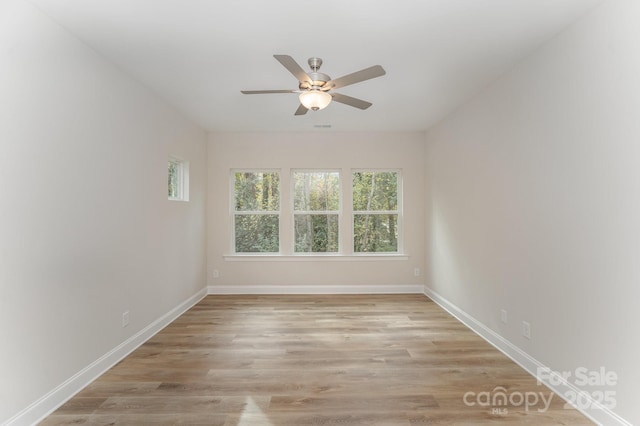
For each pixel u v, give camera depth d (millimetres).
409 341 3379
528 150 2746
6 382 1897
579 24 2211
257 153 5398
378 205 5520
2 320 1877
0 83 1860
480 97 3553
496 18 2217
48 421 2082
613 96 1953
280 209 5449
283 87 3428
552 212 2467
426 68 2988
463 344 3301
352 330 3699
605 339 2020
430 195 5148
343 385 2512
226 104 3975
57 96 2262
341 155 5422
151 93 3545
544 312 2559
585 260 2166
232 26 2312
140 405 2254
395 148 5422
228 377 2635
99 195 2699
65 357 2330
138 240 3289
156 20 2234
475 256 3668
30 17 2039
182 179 4578
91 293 2600
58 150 2271
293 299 5031
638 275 1815
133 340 3178
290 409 2207
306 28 2344
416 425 2043
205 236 5289
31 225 2062
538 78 2619
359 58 2797
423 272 5441
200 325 3875
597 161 2068
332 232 5512
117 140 2945
